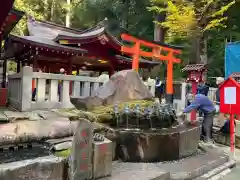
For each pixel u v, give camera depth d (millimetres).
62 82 6152
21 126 4004
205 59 16672
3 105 7027
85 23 25453
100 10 23641
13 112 5359
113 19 23547
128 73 5895
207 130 6730
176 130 4891
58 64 12531
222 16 16578
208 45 20141
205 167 4391
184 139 4832
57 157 3012
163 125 5207
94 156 3248
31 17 15031
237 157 5613
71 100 5809
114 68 14641
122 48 7949
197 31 15961
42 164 2791
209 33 17859
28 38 10719
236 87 5496
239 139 6355
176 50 9711
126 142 4312
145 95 5875
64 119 4617
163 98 12445
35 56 10453
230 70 11594
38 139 3775
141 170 3779
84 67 15312
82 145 3094
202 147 5793
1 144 3398
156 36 18641
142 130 4629
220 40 19500
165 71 19344
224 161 5059
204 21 15656
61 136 4039
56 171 2906
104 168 3381
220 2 15750
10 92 6973
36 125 4137
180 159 4727
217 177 4336
